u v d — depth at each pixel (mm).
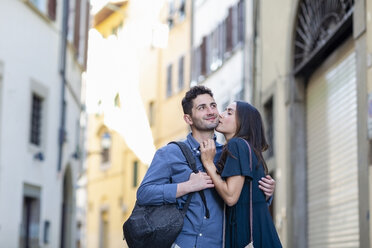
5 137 16969
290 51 15672
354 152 12297
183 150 5551
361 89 11312
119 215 40438
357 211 12180
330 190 13852
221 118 5750
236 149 5414
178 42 31594
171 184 5379
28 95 18359
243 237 5352
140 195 5445
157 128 34688
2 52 16781
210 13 26641
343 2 12656
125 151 39625
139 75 37125
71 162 23500
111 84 38656
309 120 15391
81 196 45750
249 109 5715
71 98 23078
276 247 5379
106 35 40656
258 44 19344
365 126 11125
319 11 14047
